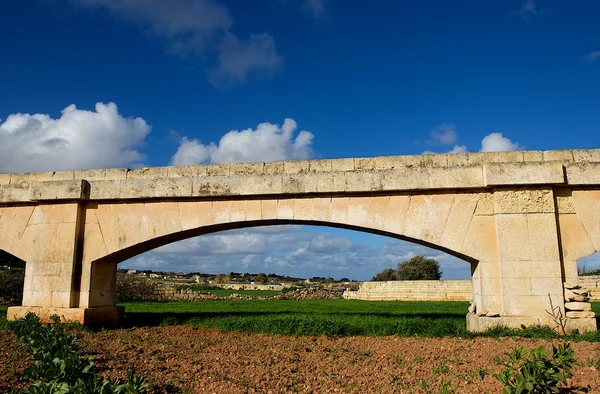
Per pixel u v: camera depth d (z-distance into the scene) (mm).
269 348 10242
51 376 6746
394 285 35375
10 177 13859
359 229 12203
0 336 10531
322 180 11695
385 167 11977
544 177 10656
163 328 12930
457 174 11141
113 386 6098
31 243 12961
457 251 11094
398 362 8766
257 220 12062
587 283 29516
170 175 13047
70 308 12297
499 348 9062
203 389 7375
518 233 10727
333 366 8695
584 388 6691
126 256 13453
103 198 12664
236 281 69000
